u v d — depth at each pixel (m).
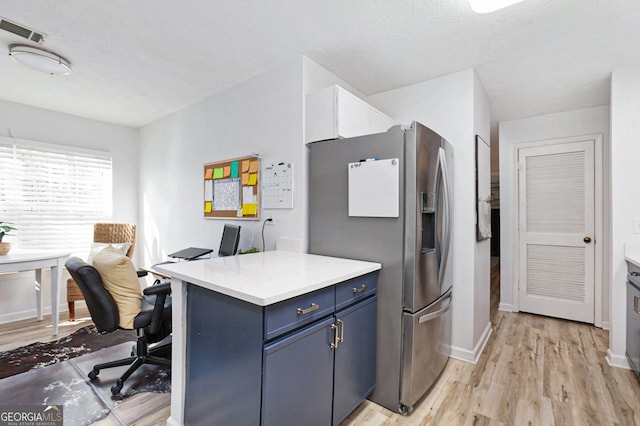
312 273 1.49
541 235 3.43
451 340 2.37
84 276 1.78
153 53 2.20
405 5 1.66
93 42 2.06
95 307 1.84
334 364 1.46
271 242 2.38
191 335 1.50
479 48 2.08
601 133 3.13
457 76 2.43
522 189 3.53
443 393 1.90
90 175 3.70
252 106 2.55
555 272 3.36
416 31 1.90
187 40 2.03
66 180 3.53
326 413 1.42
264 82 2.46
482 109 2.66
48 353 2.37
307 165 2.21
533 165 3.48
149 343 2.31
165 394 1.86
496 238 6.92
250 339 1.18
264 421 1.13
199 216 3.10
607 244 3.08
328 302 1.41
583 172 3.21
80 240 3.63
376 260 1.81
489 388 1.96
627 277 2.21
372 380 1.77
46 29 1.91
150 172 3.83
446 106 2.47
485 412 1.72
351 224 1.93
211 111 2.96
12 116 3.16
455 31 1.89
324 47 2.10
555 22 1.79
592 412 1.72
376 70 2.41
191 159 3.21
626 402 1.80
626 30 1.85
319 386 1.37
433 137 1.87
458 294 2.39
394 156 1.75
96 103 3.18
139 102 3.15
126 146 3.97
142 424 1.60
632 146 2.25
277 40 2.02
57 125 3.45
